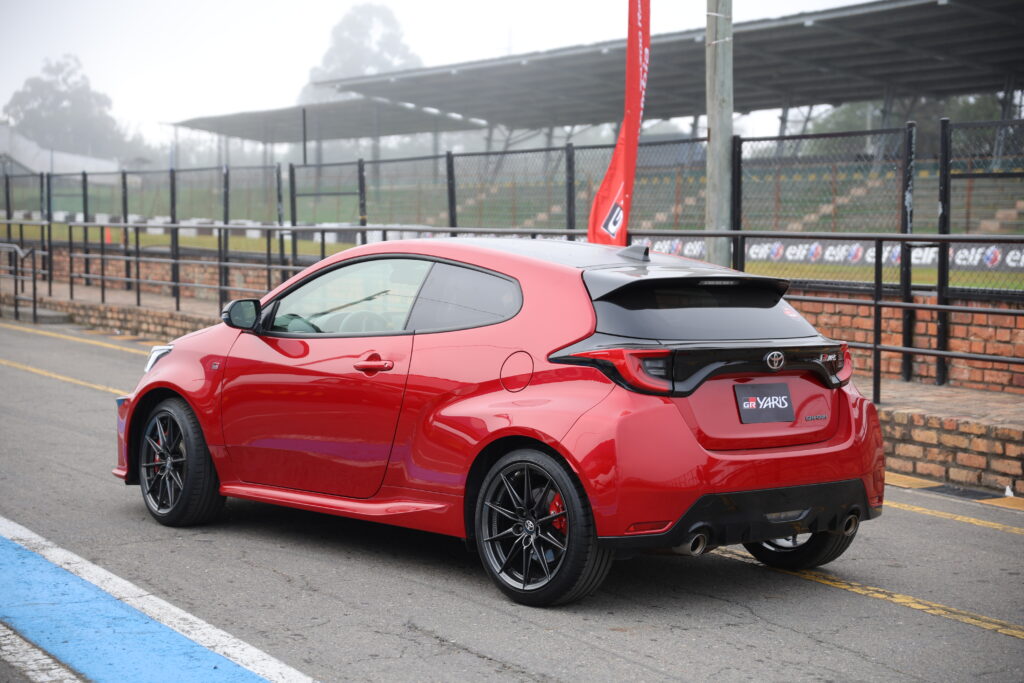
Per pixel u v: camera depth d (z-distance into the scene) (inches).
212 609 183.9
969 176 401.7
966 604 198.5
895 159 431.8
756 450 184.2
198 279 765.9
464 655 164.6
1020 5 891.4
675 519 175.5
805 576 214.7
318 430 215.9
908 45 1043.9
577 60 1229.7
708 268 208.1
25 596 188.4
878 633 180.9
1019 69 1131.3
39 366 503.8
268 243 569.9
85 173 911.0
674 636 175.9
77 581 197.8
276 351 225.5
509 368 189.9
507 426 185.2
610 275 189.0
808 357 192.7
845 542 209.5
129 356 548.4
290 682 152.1
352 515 209.6
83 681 150.5
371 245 222.8
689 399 179.5
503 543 192.5
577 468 175.6
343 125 2018.9
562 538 182.9
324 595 193.2
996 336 372.5
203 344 240.1
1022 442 288.5
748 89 1336.1
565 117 1695.4
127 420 247.4
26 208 1121.4
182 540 228.4
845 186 448.8
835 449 192.5
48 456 310.5
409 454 201.6
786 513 186.2
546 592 183.9
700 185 506.9
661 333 182.5
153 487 243.0
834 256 452.4
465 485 193.2
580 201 555.5
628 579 208.7
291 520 248.4
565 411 179.5
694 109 1445.6
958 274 394.6
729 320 191.0
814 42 1048.2
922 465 311.3
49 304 724.7
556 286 191.8
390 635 172.9
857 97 1374.3
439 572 208.5
